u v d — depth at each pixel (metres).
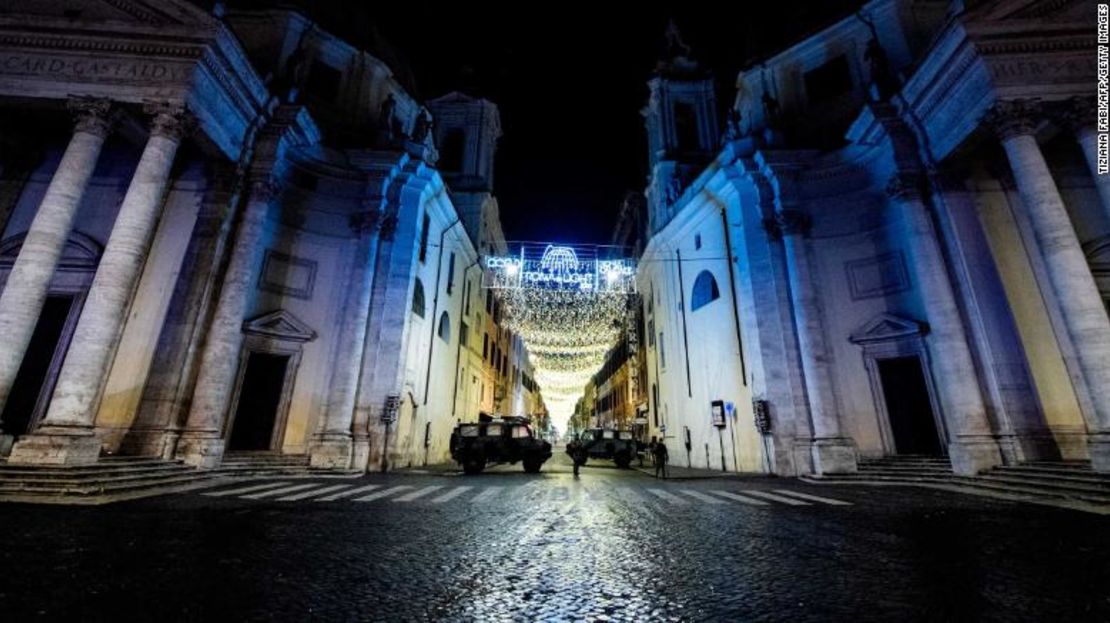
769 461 16.94
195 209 15.49
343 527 6.82
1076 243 10.98
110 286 11.05
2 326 10.20
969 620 3.51
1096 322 10.36
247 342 16.28
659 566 4.99
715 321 21.36
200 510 7.96
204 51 13.06
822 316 17.38
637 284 34.56
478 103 32.19
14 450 9.51
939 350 13.79
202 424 13.59
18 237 14.71
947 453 14.73
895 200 15.42
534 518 7.89
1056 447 12.26
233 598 3.83
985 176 14.68
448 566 4.92
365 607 3.72
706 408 21.75
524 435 18.56
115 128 12.95
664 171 27.75
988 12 12.41
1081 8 12.09
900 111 15.54
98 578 4.24
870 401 16.27
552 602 3.89
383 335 17.97
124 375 13.77
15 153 15.34
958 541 6.13
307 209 18.47
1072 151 14.56
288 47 19.88
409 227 19.53
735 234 20.27
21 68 12.44
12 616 3.33
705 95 29.22
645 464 25.66
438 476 15.72
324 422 16.70
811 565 5.02
